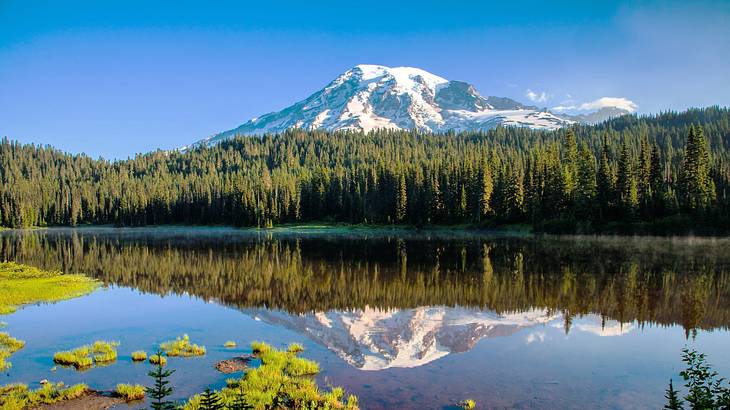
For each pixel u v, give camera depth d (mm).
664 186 95438
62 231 159250
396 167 146625
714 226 81062
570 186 99625
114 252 75188
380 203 136250
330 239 100375
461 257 60406
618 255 59125
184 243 94312
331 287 41156
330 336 25391
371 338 24750
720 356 20703
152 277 48406
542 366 19516
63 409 16062
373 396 16500
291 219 152750
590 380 17750
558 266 50219
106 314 31266
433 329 26375
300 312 31688
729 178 96250
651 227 85250
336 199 151125
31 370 19906
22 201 179375
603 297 34312
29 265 58281
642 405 15422
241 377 18672
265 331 26484
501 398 16125
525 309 31078
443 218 121812
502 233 101625
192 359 21281
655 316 28625
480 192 112750
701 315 28656
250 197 152375
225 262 59969
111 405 16328
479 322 27828
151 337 25281
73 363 20656
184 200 176750
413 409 15312
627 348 22078
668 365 19500
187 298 37125
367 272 49281
